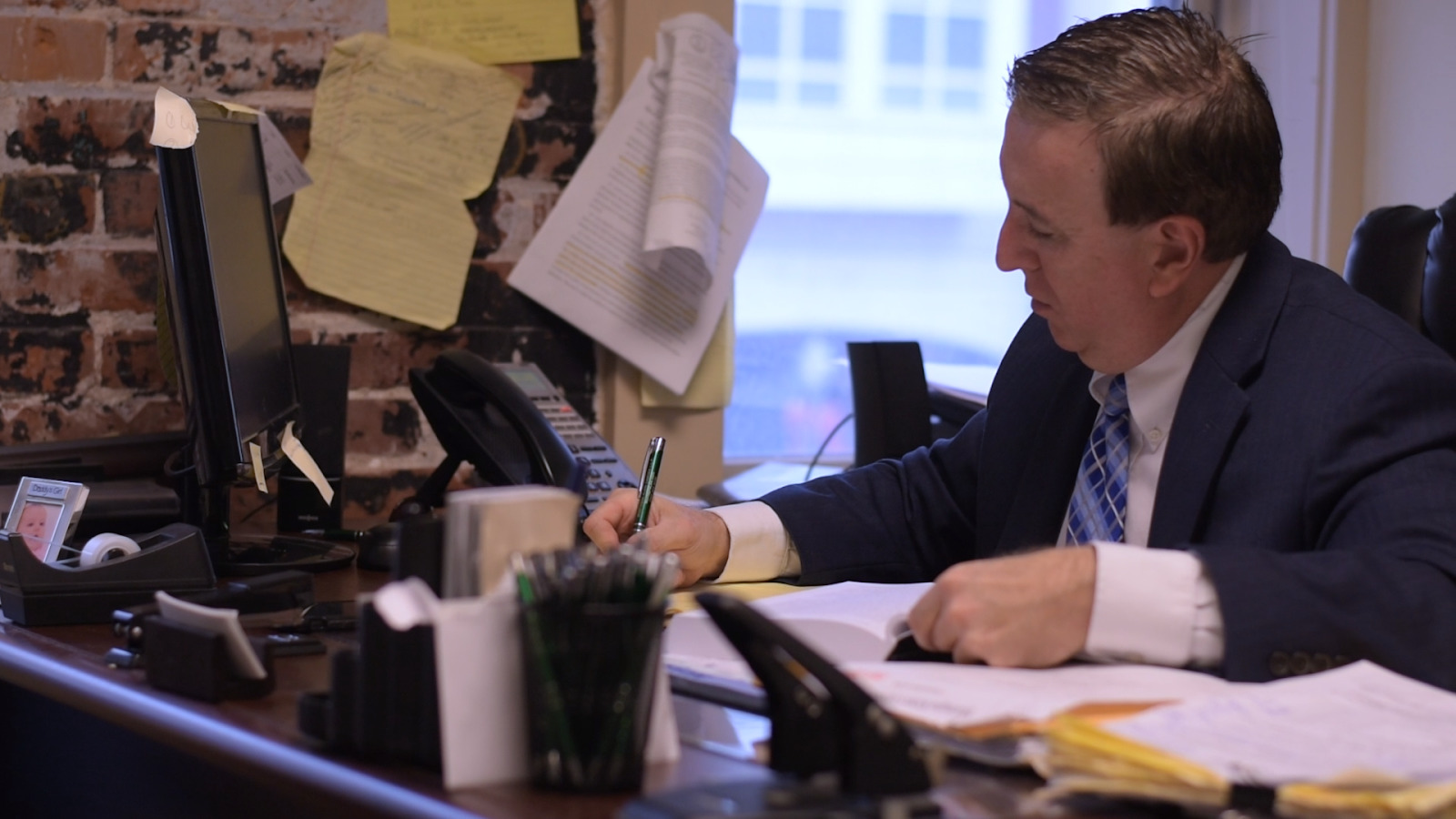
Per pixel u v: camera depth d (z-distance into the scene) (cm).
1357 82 318
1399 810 74
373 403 234
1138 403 149
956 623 106
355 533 207
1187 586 109
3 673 124
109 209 214
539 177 242
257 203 188
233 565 167
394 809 81
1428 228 206
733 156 253
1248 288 143
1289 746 83
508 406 196
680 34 243
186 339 148
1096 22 142
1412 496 121
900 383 228
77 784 143
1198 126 134
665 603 84
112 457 203
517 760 84
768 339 300
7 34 207
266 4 222
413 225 232
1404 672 107
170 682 105
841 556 172
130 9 214
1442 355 135
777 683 83
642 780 83
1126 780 77
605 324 244
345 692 88
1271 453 132
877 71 305
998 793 82
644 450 252
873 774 79
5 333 210
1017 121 140
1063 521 160
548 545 87
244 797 114
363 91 229
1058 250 141
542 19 239
